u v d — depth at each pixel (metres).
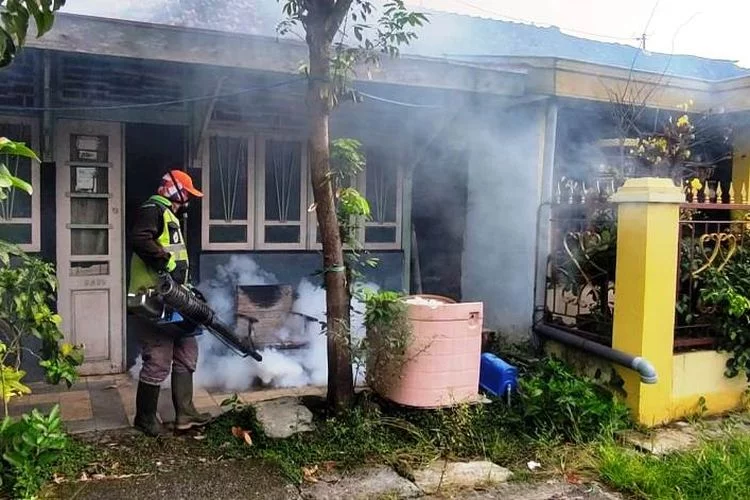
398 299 4.16
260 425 3.98
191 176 5.25
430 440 3.94
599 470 3.68
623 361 4.38
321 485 3.41
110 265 5.16
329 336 4.17
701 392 4.68
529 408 4.20
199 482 3.38
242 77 4.64
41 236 4.95
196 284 5.29
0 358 3.40
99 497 3.17
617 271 4.53
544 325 5.23
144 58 3.95
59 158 4.95
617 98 5.29
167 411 4.38
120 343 5.22
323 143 3.97
